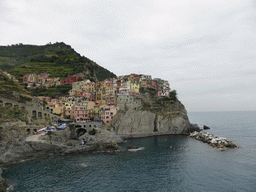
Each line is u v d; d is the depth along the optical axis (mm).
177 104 157375
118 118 122188
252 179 51500
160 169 59438
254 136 118938
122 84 159250
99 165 62906
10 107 88812
